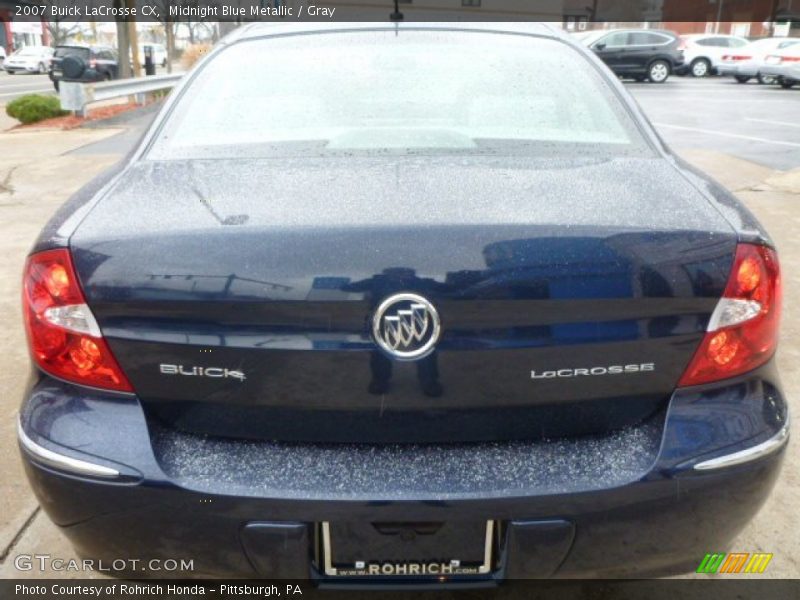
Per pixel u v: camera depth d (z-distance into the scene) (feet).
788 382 10.25
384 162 6.07
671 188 5.65
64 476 4.95
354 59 7.67
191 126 6.90
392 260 4.65
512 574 4.97
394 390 4.79
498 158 6.22
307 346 4.73
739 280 4.95
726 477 4.96
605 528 4.89
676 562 5.23
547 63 7.70
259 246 4.74
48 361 5.13
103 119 40.73
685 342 4.93
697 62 75.61
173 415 5.06
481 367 4.77
